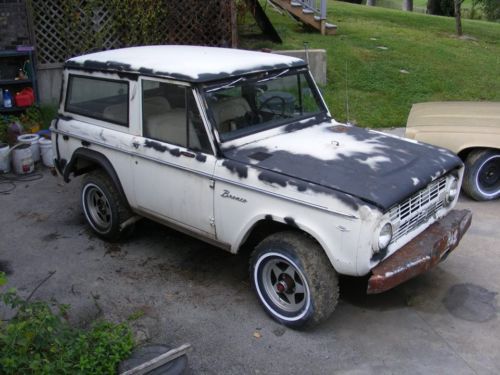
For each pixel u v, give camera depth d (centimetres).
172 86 443
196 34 1018
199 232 457
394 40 1383
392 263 380
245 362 377
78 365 326
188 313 434
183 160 440
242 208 409
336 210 357
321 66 1057
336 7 1925
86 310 438
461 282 474
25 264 511
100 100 517
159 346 367
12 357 310
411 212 394
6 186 702
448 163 427
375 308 439
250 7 1199
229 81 443
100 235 555
